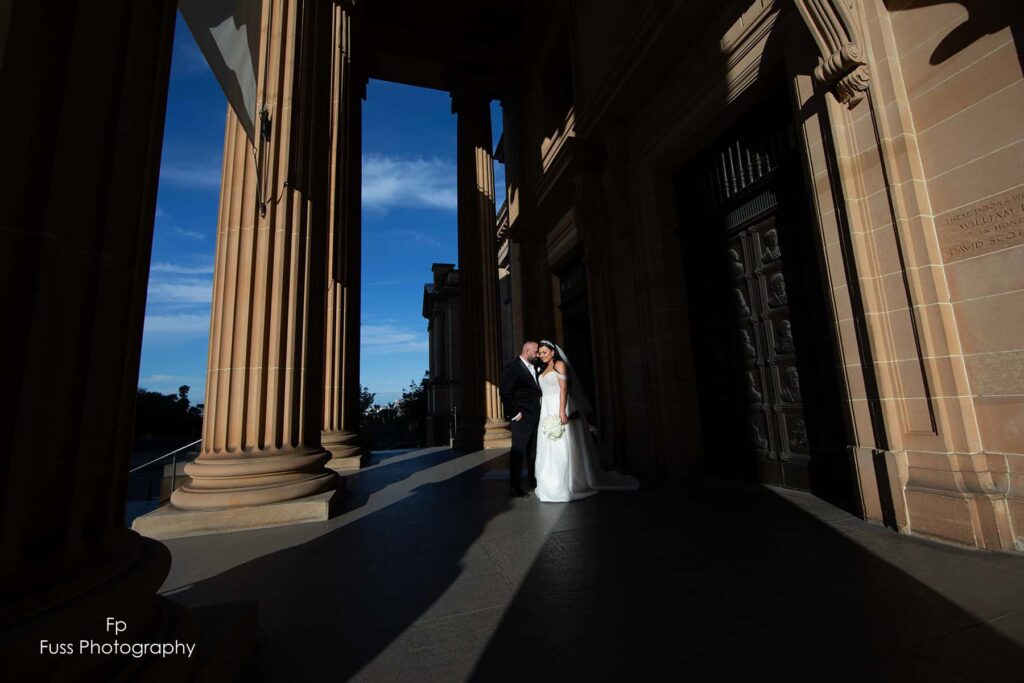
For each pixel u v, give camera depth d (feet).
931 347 10.13
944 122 10.18
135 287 4.58
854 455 11.62
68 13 3.96
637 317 22.21
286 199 15.53
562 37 33.35
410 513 14.47
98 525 4.07
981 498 9.18
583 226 25.41
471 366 38.32
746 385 17.90
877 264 11.13
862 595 7.29
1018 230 9.04
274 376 14.82
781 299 16.43
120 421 4.38
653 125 21.38
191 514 12.64
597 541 10.68
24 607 3.18
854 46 11.21
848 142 11.79
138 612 4.14
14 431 3.41
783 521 11.82
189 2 10.49
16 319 3.50
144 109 4.66
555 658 5.83
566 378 16.03
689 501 14.65
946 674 5.16
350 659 5.96
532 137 39.45
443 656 5.98
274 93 15.93
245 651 5.74
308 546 11.16
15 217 3.54
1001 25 9.29
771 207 16.75
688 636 6.24
